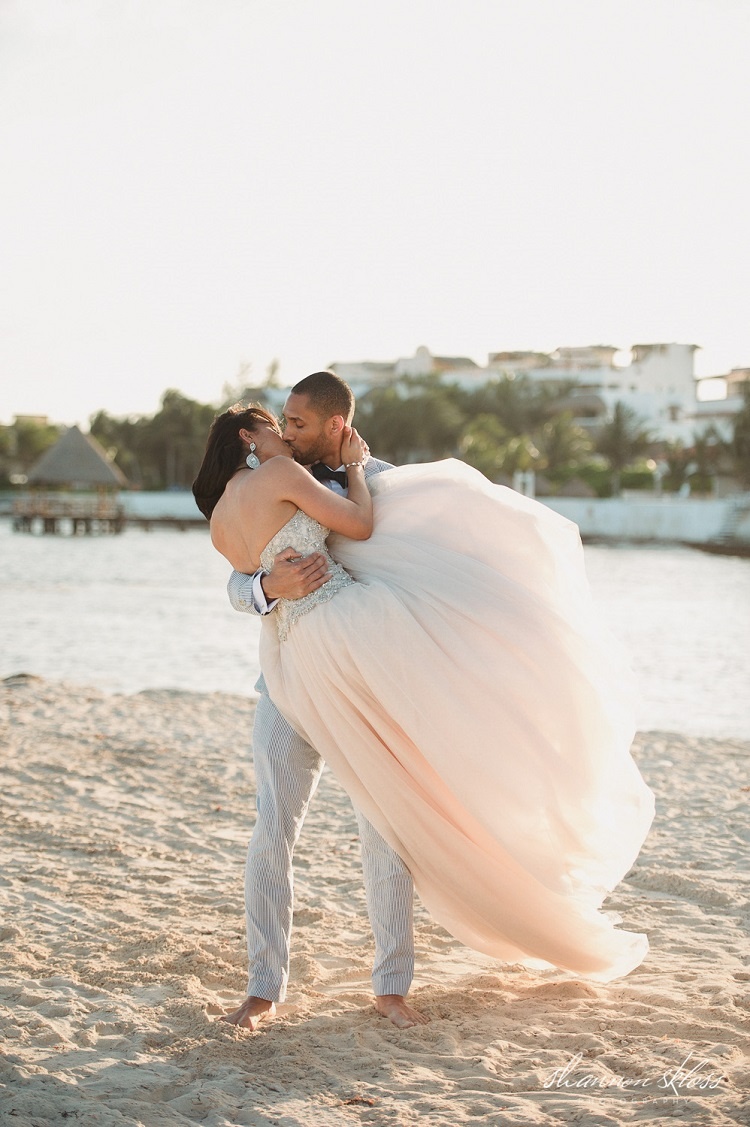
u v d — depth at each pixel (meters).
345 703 3.41
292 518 3.49
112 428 125.19
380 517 3.67
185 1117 2.83
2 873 5.36
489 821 3.35
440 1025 3.49
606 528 68.69
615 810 3.54
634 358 111.75
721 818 6.59
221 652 19.14
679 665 17.86
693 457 77.00
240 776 7.79
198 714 10.55
